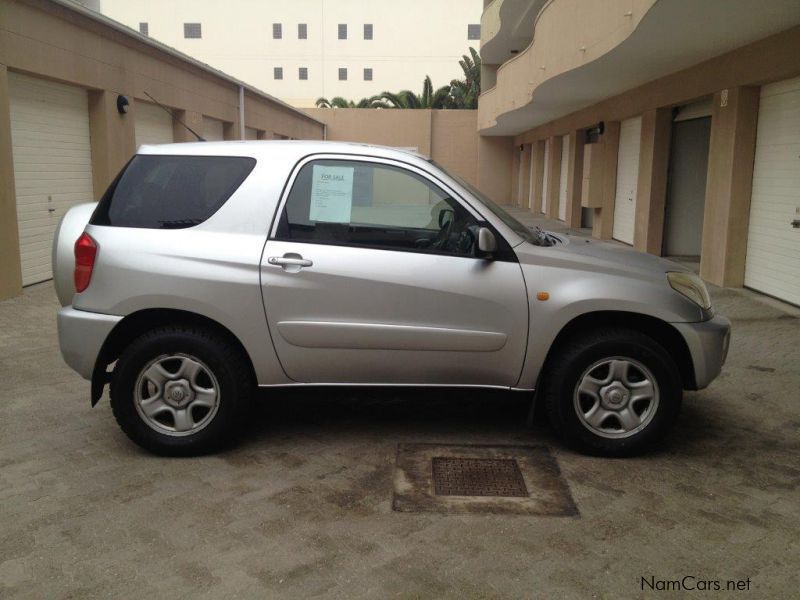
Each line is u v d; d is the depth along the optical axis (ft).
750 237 33.63
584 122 63.05
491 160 114.93
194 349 14.38
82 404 18.07
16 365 21.49
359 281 14.29
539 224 74.13
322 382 14.87
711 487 13.56
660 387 14.44
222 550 11.35
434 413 17.43
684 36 30.12
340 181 14.74
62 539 11.68
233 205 14.61
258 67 215.10
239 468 14.34
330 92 216.54
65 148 36.70
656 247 45.73
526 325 14.43
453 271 14.40
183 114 52.34
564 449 15.28
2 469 14.29
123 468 14.34
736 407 17.98
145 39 43.60
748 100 32.73
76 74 35.91
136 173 15.05
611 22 32.94
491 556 11.19
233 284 14.19
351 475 14.02
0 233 29.91
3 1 29.73
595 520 12.29
